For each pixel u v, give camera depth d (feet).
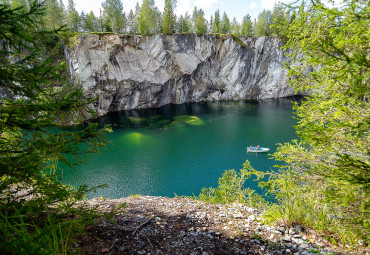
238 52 249.96
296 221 19.38
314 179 14.67
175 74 230.07
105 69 179.52
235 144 132.57
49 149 12.33
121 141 136.56
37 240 9.57
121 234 17.20
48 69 13.12
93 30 204.13
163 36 211.82
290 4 13.10
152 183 89.30
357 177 11.68
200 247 16.28
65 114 14.34
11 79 11.68
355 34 10.95
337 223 16.55
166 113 204.95
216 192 39.52
